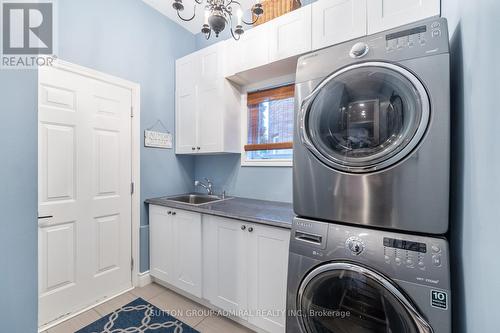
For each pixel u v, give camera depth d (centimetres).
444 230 84
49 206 170
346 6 150
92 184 194
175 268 206
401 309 88
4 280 89
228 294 170
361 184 99
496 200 62
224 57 216
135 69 224
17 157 92
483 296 69
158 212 222
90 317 179
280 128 223
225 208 187
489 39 67
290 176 215
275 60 181
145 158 234
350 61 105
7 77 90
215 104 225
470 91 81
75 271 184
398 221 92
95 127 196
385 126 98
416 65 90
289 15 174
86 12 188
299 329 111
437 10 124
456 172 95
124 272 217
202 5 231
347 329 103
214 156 268
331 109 111
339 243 101
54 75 171
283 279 143
